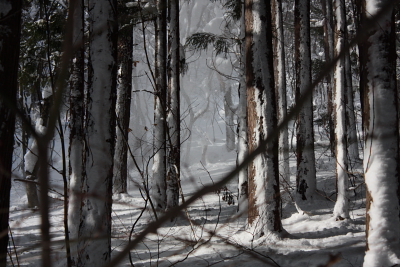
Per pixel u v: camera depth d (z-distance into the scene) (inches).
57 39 389.4
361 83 186.9
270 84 298.4
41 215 21.8
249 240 265.0
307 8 528.4
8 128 117.3
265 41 302.4
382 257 172.7
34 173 520.7
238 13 558.3
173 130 446.9
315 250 231.0
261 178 283.1
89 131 199.0
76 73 289.1
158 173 437.7
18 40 125.7
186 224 277.6
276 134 21.0
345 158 368.5
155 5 429.1
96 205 189.6
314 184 517.0
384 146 177.2
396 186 177.2
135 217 407.5
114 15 207.9
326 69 21.2
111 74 208.2
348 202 367.2
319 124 891.4
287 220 402.9
